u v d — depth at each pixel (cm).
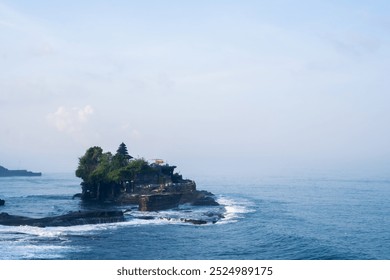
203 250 7506
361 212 13925
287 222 11288
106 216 10275
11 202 16038
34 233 8456
